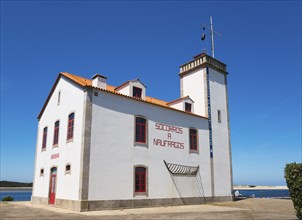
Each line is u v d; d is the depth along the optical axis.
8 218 12.45
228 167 25.75
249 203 22.64
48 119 22.48
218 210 17.08
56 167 19.45
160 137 20.70
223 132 26.28
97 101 17.62
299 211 11.21
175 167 21.16
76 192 16.28
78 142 17.16
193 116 23.81
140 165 18.92
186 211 16.38
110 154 17.45
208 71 26.52
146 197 18.80
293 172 11.52
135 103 19.64
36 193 22.22
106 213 14.85
